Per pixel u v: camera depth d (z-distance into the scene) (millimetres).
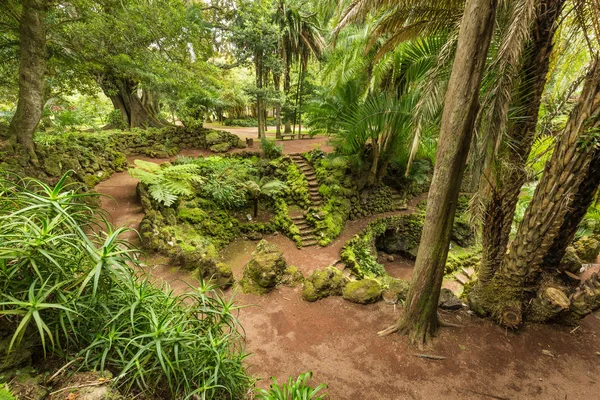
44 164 6070
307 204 9648
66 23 6414
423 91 3711
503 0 2811
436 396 2801
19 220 1370
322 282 4656
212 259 4941
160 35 6758
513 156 3648
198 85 8219
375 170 10570
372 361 3260
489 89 2768
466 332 3643
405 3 3863
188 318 1784
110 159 9172
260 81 12945
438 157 3002
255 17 10930
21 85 5660
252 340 3631
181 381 1459
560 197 3180
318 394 2811
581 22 3152
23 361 1250
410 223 10742
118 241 1492
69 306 1275
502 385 2914
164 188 7066
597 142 2811
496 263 4082
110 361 1410
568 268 4801
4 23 5789
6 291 1202
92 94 9180
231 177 8750
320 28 13344
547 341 3488
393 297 4438
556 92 4434
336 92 9250
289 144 14203
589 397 2779
